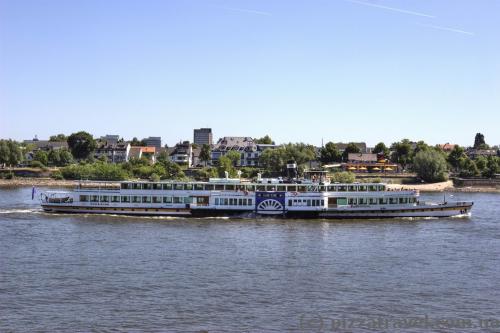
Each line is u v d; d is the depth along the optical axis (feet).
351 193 404.16
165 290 217.77
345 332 180.34
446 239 327.06
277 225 371.97
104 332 177.06
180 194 402.52
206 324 184.55
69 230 341.41
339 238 326.44
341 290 221.05
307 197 401.49
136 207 403.75
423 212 415.03
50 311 194.08
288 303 205.26
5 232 331.77
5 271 241.76
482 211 485.15
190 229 350.84
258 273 243.81
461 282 233.96
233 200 402.93
